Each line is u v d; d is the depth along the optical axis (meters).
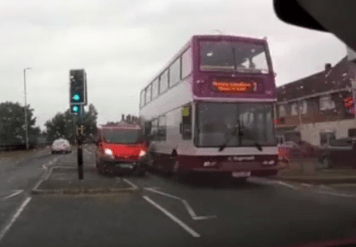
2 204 10.38
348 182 14.95
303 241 6.23
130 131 18.83
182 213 8.84
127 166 17.83
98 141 18.91
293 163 22.81
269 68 13.38
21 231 7.24
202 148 12.62
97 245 6.21
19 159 33.72
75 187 12.78
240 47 13.29
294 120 41.50
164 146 16.94
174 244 6.19
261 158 12.93
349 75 33.22
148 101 21.78
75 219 8.30
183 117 13.91
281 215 8.45
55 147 45.19
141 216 8.55
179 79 14.69
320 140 36.75
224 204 9.98
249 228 7.22
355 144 19.06
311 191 12.53
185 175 14.95
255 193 12.07
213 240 6.41
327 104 36.03
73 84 15.16
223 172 12.73
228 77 13.00
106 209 9.48
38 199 11.20
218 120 12.88
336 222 7.66
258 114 13.16
